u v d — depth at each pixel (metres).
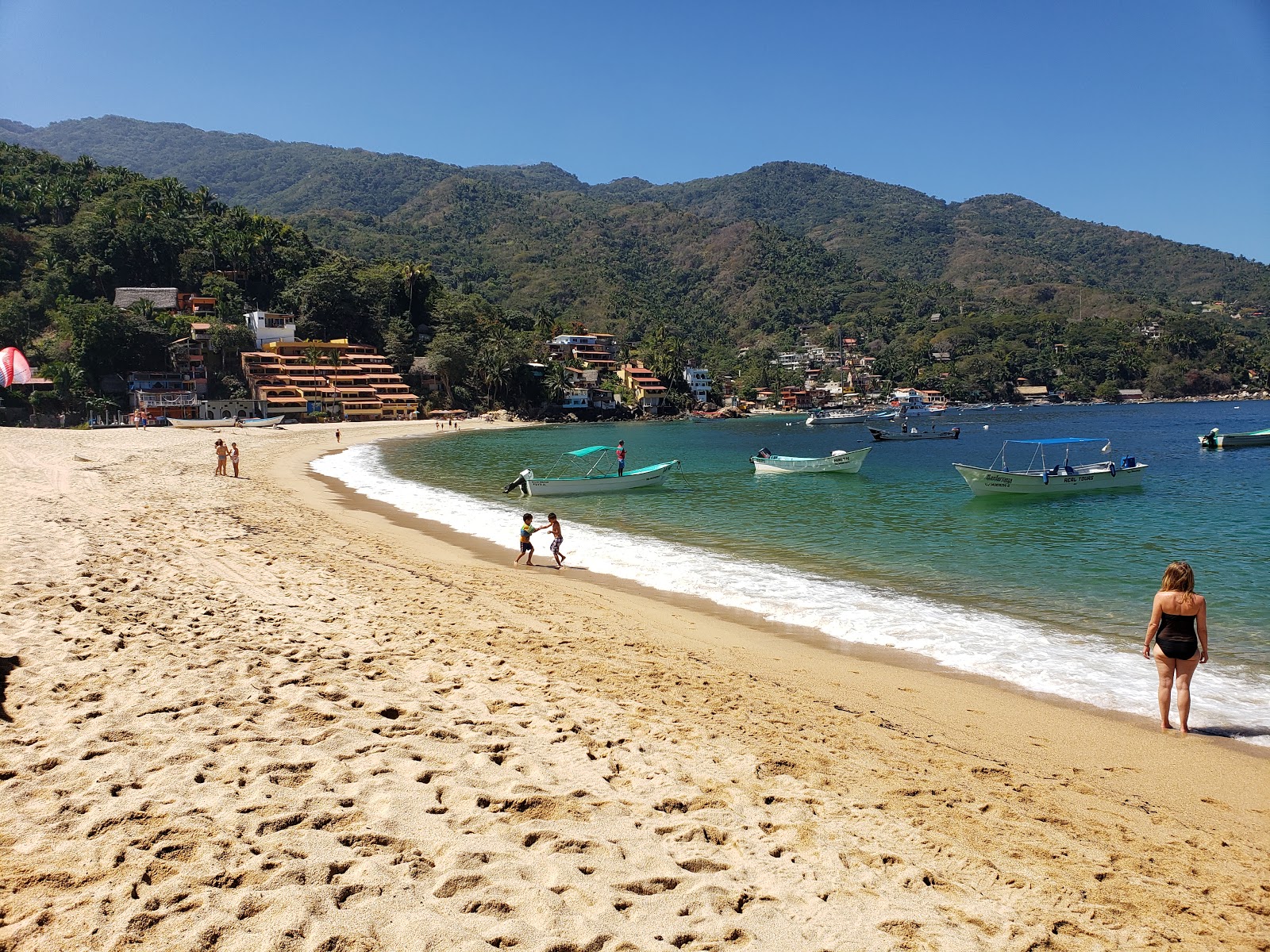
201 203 139.25
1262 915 5.48
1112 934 5.05
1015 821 6.78
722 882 5.16
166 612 10.95
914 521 28.28
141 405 91.00
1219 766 8.59
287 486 36.22
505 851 5.16
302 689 8.10
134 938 3.95
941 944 4.67
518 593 15.92
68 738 6.43
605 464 55.69
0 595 10.62
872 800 6.93
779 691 10.45
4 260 106.44
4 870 4.48
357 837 5.14
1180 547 22.80
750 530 26.31
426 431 101.25
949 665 12.34
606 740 7.68
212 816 5.27
